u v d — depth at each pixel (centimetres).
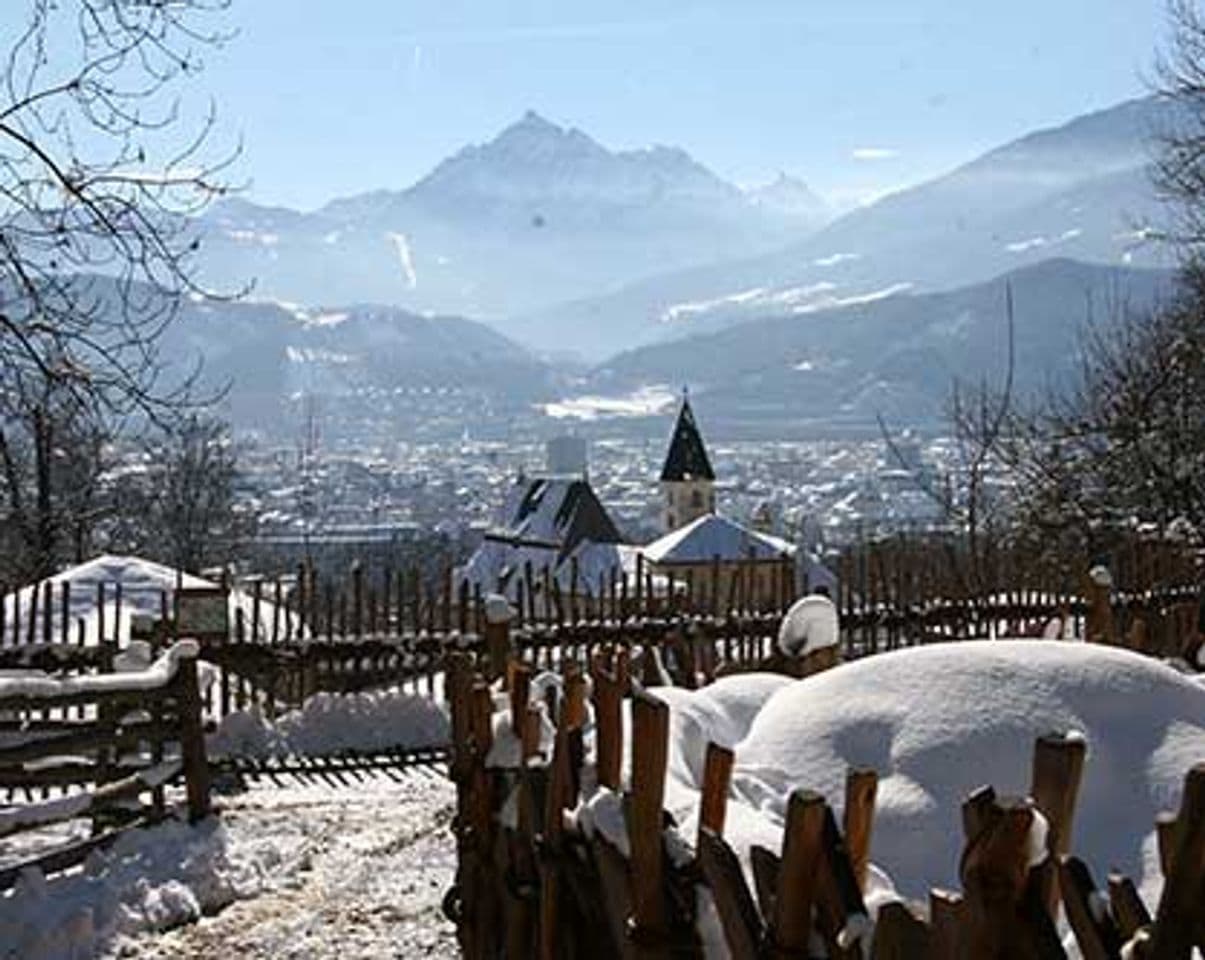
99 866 969
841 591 1673
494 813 563
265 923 891
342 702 1478
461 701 600
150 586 2058
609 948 434
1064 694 509
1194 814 272
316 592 1565
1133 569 1764
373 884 970
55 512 2308
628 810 389
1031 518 2753
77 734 1029
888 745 503
